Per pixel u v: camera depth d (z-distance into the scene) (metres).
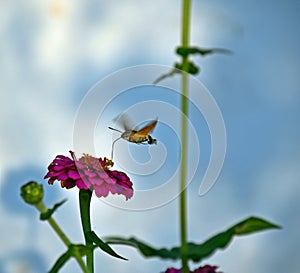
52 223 1.24
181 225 1.18
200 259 1.18
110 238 1.21
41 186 1.23
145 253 1.19
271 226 1.17
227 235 1.18
